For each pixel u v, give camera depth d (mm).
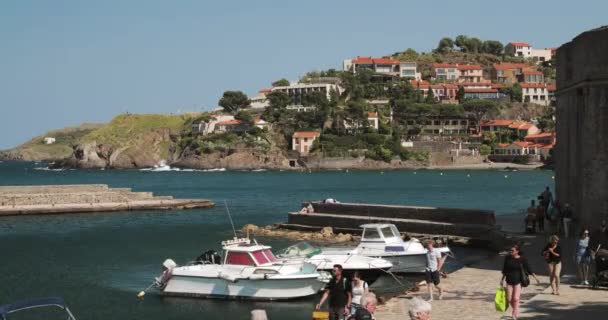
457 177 189375
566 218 39188
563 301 22359
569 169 40875
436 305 23234
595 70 35938
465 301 23938
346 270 33000
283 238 55000
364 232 37469
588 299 22641
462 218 51031
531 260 32969
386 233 37312
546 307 21484
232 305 30672
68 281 37906
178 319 28609
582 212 37250
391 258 36219
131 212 83188
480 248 46719
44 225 68438
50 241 56219
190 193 131375
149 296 33125
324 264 33500
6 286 36656
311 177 198000
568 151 41188
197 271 32375
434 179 179750
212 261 34250
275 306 30156
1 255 48438
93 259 46281
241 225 68375
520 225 49969
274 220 74312
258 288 31156
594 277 25078
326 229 55906
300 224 58938
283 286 30969
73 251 50250
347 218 55812
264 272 31500
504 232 44781
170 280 33031
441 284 27797
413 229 51125
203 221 72875
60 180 194625
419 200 106250
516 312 19625
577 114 38500
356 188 143500
